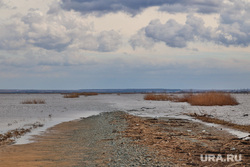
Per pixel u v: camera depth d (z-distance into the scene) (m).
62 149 11.32
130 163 8.48
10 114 29.83
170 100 58.62
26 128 18.58
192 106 38.44
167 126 17.58
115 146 11.22
